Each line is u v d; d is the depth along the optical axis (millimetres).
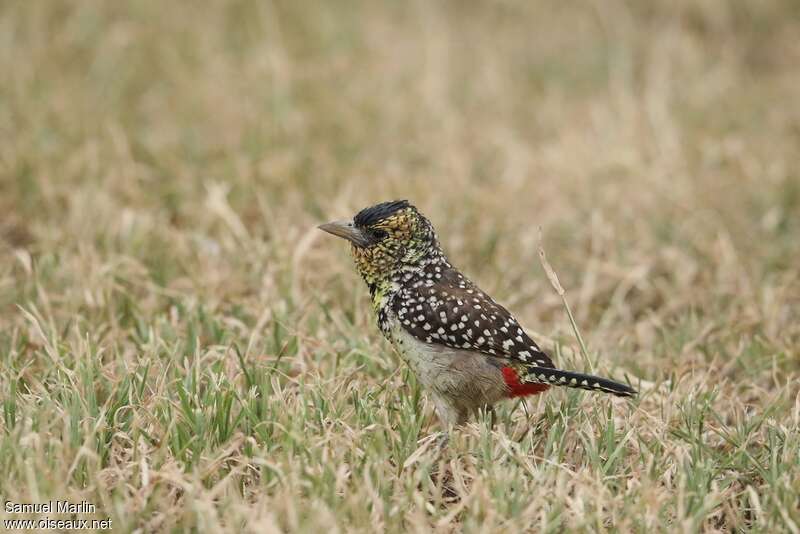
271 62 17516
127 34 18438
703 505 7535
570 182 14727
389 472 7785
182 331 10148
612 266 12281
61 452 7445
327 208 13125
